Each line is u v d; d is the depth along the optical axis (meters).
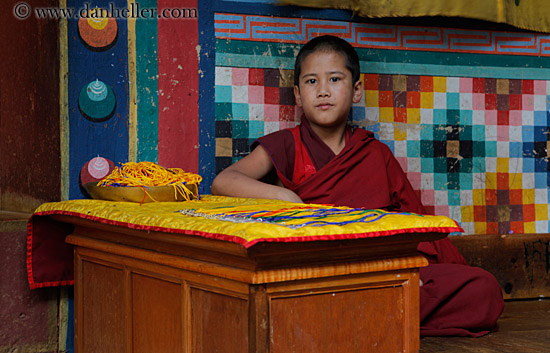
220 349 1.50
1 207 2.62
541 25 3.07
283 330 1.42
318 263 1.45
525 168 3.32
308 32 3.00
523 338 2.33
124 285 1.92
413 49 3.16
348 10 3.05
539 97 3.33
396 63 3.14
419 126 3.18
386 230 1.47
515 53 3.31
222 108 2.88
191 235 1.50
